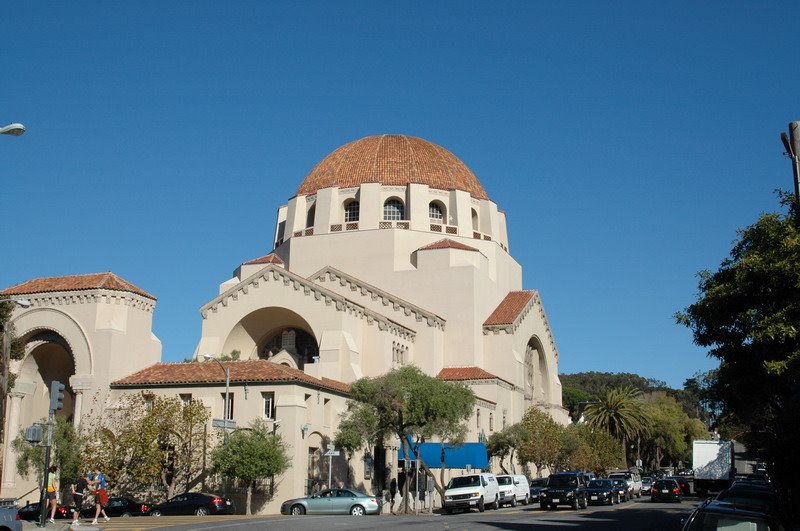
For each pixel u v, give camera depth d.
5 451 54.25
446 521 34.34
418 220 73.00
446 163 79.06
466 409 52.09
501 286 78.12
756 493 24.28
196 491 48.00
